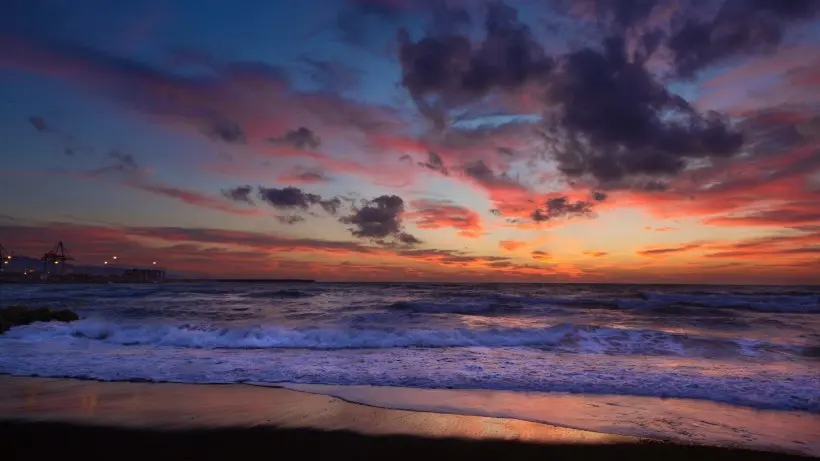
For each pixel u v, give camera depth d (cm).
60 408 671
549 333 1364
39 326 1432
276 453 512
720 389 798
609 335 1357
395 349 1195
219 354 1106
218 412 658
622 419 641
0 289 4984
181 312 2139
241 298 3381
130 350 1160
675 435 582
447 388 802
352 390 784
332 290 5369
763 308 2770
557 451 527
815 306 2784
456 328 1569
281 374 895
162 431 580
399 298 3531
